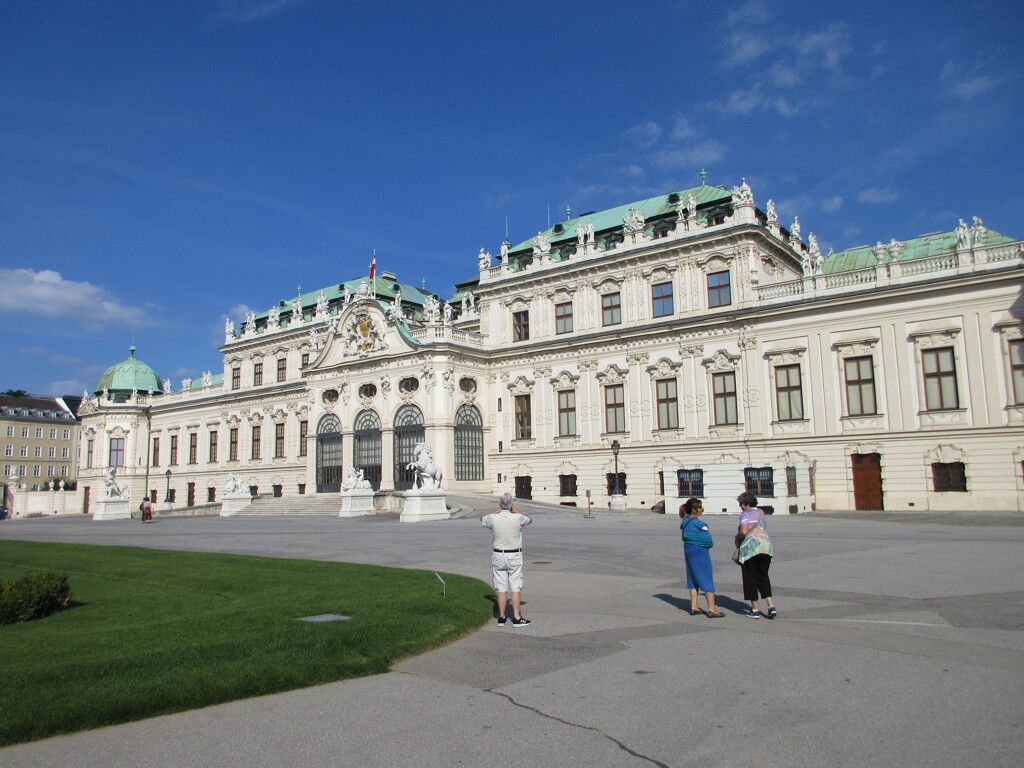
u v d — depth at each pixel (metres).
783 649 11.88
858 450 48.78
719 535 30.27
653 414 57.75
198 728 8.93
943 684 9.82
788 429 51.56
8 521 80.69
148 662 11.21
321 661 11.23
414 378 64.94
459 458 63.66
